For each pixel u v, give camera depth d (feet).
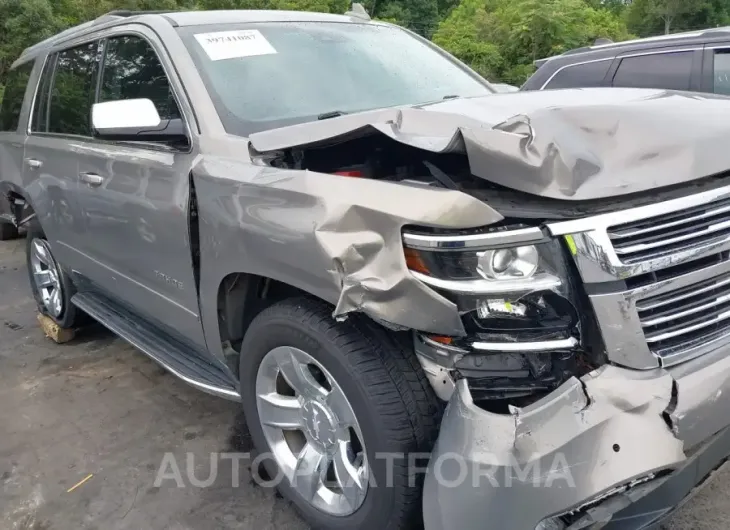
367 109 9.67
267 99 9.21
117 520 8.61
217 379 9.35
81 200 11.28
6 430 10.98
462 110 7.95
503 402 6.16
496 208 5.86
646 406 5.59
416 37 12.49
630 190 5.83
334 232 6.12
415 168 7.02
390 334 6.64
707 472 6.12
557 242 5.70
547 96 8.57
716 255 6.31
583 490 5.36
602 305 5.71
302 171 6.90
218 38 9.80
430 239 5.70
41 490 9.30
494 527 5.58
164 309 9.78
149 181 9.20
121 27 10.96
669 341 6.07
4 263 21.39
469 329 5.95
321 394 7.30
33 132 13.94
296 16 11.17
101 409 11.51
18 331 15.48
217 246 7.78
